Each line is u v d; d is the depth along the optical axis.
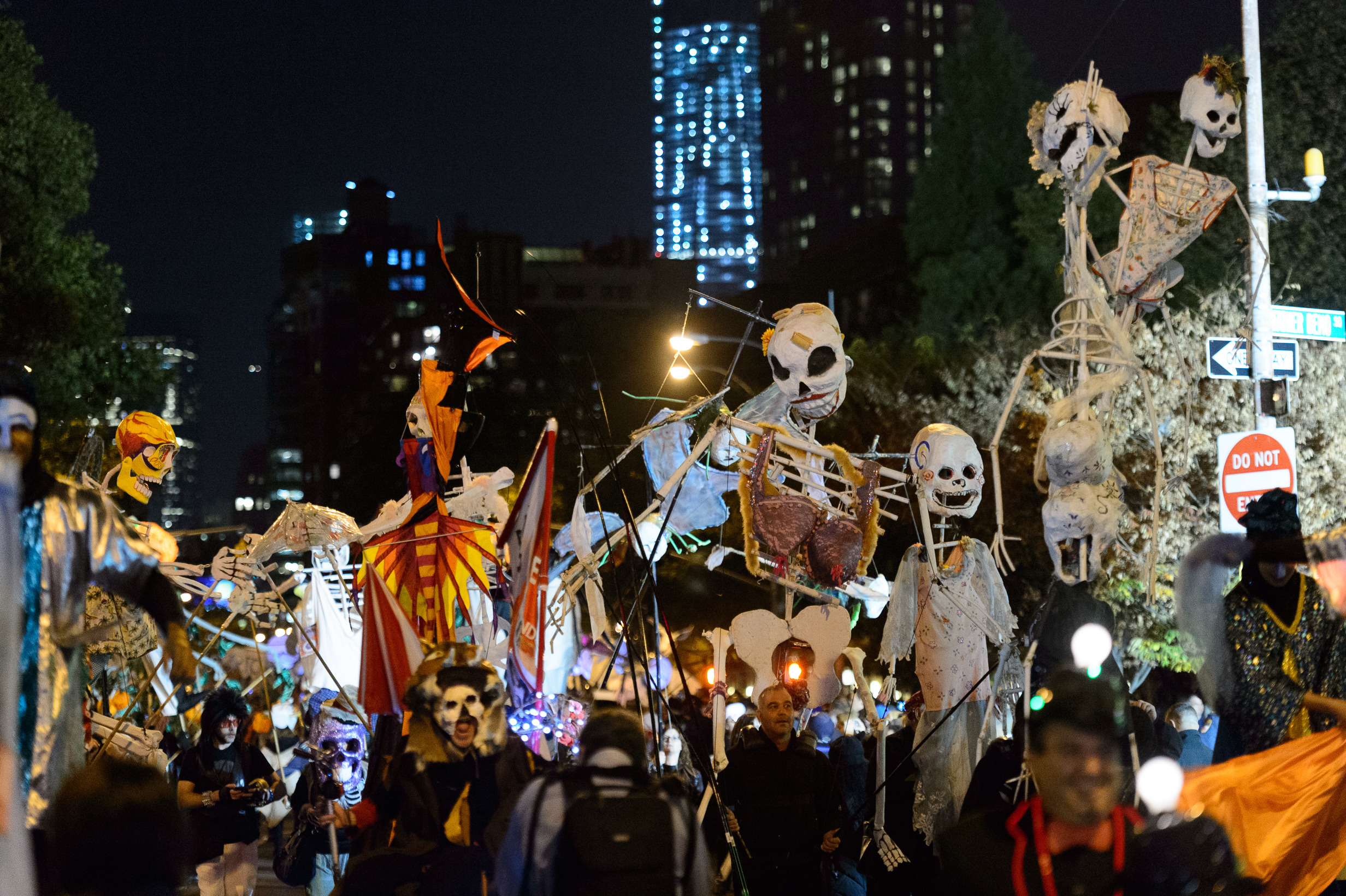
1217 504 17.59
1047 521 7.90
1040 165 8.95
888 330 40.06
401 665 7.85
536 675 7.41
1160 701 19.53
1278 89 22.72
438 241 7.66
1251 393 17.69
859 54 139.12
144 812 3.08
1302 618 5.47
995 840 3.66
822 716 10.94
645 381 43.22
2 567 3.90
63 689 4.47
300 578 10.22
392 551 8.54
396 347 115.69
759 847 6.85
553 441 7.24
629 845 4.36
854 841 7.52
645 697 9.82
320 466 132.12
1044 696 3.72
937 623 8.59
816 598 9.29
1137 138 44.16
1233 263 21.12
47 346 24.56
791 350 9.16
